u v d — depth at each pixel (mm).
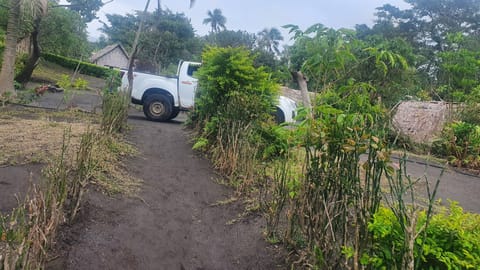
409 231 1919
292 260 2965
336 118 2611
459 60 9758
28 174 3818
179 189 4391
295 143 3223
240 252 3191
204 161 5559
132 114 10938
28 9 13289
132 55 11055
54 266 2551
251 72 6145
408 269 1893
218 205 4055
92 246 2902
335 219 2516
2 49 14102
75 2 31406
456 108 8828
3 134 5258
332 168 2607
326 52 3062
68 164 3990
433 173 6266
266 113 5699
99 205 3521
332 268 2381
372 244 2186
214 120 5992
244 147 4836
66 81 11047
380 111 2602
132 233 3229
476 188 5469
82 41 31656
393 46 11930
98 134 5098
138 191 4078
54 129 5922
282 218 3609
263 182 4367
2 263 2020
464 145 7273
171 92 9984
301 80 3455
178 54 42969
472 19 31375
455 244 2076
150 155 5578
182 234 3383
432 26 31312
